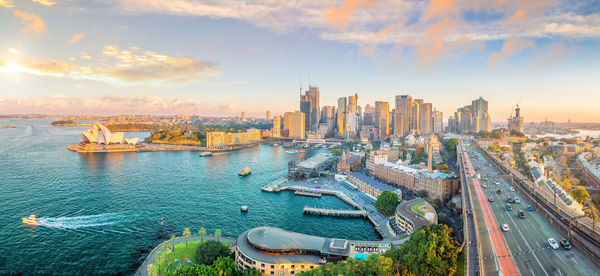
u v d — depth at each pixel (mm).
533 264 119562
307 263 149250
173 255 173625
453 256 130375
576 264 118625
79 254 185625
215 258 159375
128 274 165750
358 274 119688
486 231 153750
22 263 174500
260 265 149750
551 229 155000
